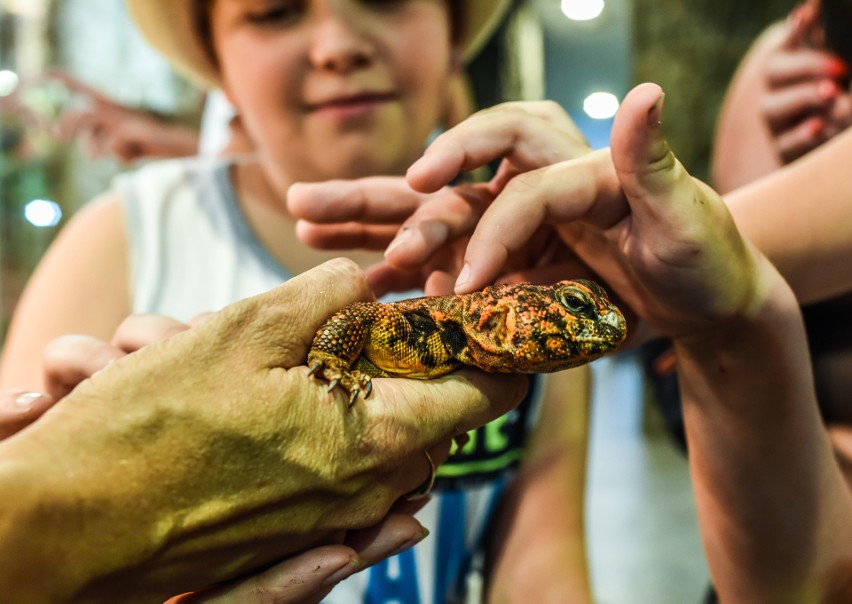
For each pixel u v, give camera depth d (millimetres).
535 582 390
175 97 762
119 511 197
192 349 211
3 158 730
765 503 294
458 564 409
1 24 812
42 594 190
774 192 299
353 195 311
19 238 761
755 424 285
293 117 377
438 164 264
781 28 522
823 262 293
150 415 201
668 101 826
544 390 435
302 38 356
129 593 210
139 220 431
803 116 446
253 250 424
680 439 417
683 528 679
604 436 922
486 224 260
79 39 801
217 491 210
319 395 226
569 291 267
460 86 470
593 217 271
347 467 228
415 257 291
